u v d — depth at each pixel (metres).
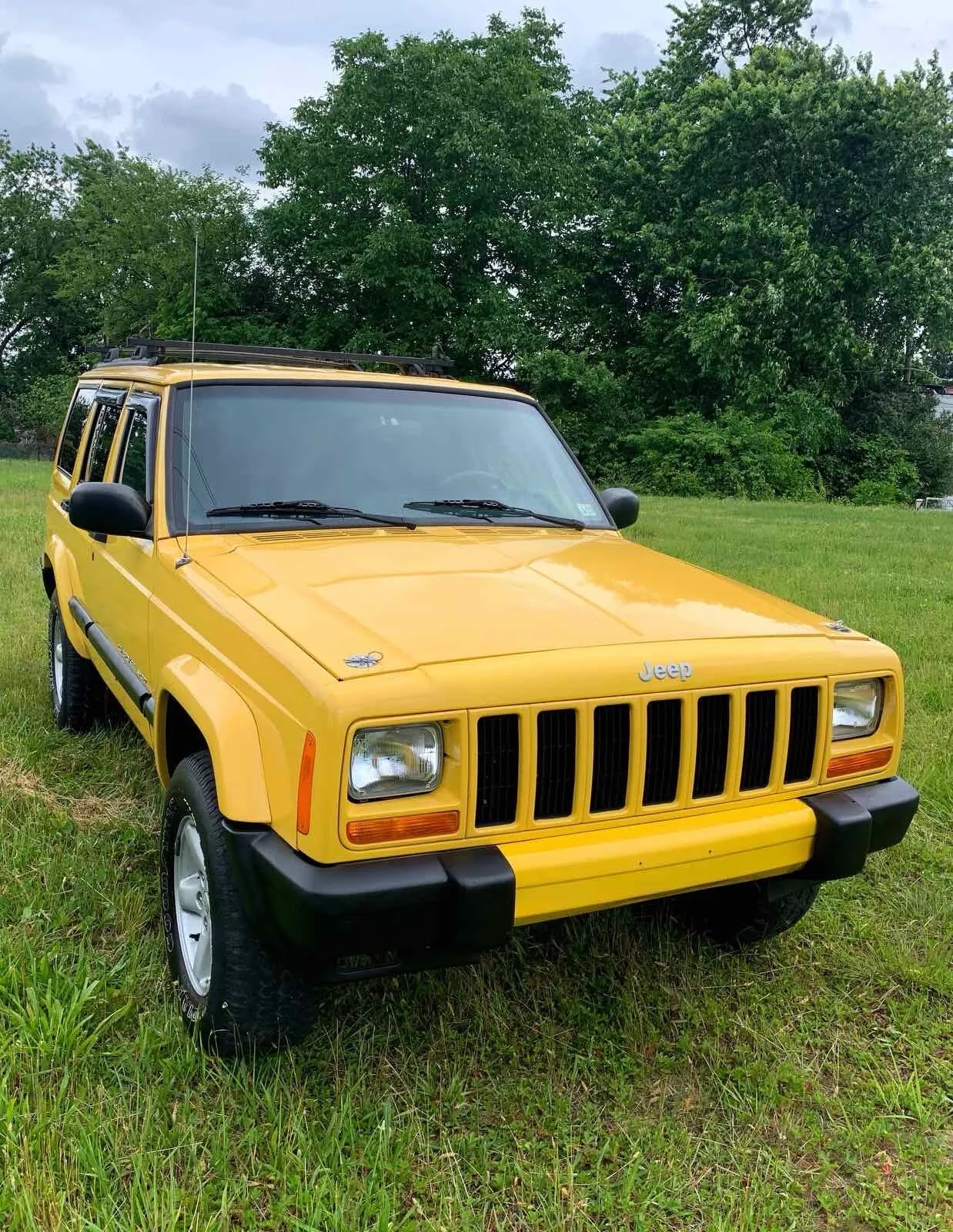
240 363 4.69
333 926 2.33
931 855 4.23
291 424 3.88
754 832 2.75
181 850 3.08
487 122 29.83
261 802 2.53
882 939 3.64
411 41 29.64
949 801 4.72
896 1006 3.26
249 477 3.68
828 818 2.85
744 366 30.56
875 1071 2.98
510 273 33.16
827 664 2.93
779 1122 2.75
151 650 3.54
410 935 2.41
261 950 2.66
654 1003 3.25
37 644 6.88
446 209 31.03
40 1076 2.70
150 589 3.57
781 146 29.81
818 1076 2.96
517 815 2.51
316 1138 2.56
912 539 14.38
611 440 32.56
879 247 30.81
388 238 28.62
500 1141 2.62
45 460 34.50
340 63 30.52
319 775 2.34
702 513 19.56
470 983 3.26
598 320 34.97
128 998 3.07
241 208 33.66
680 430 31.31
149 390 4.11
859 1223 2.44
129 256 33.06
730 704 2.76
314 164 30.61
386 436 4.02
